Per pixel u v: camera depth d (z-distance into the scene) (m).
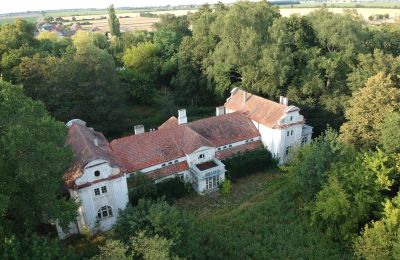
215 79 82.44
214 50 86.69
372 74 63.91
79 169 43.19
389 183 41.91
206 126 59.38
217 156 57.25
